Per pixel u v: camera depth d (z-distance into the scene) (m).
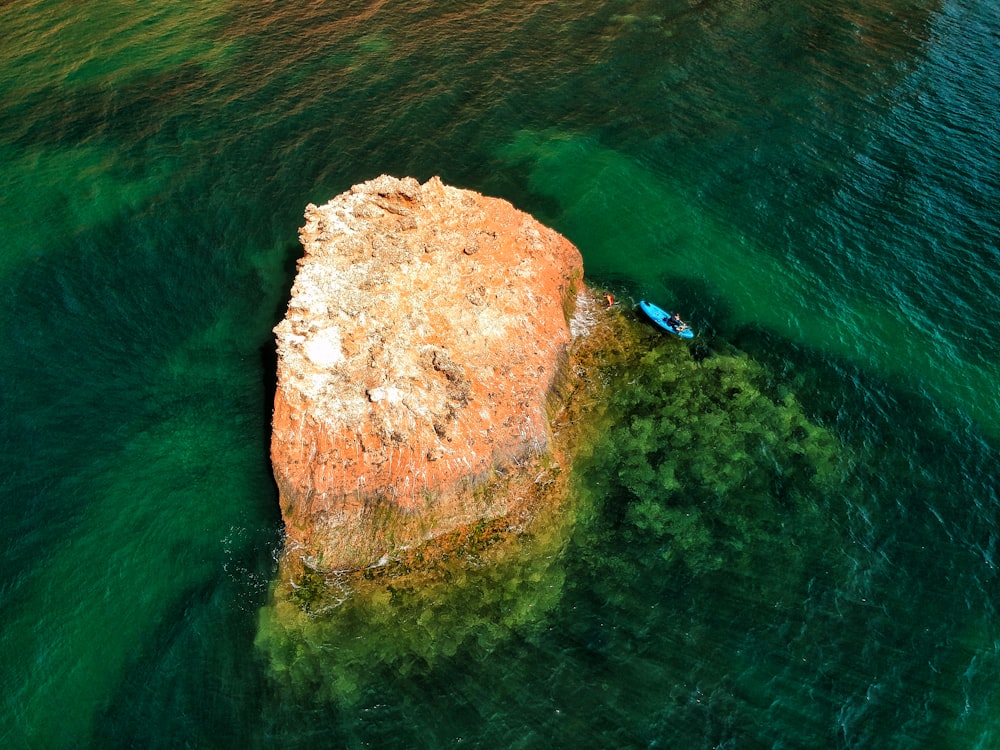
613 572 32.12
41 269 44.34
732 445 36.47
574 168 51.06
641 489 34.81
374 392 33.94
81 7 62.91
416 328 36.62
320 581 31.66
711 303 43.34
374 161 51.06
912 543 33.06
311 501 32.75
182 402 38.47
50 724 28.16
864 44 60.38
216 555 32.69
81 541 33.25
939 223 46.75
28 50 58.53
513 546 32.84
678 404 38.19
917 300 43.03
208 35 60.62
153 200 48.31
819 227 46.97
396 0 64.56
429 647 29.88
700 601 31.23
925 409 38.16
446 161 51.38
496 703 28.36
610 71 58.09
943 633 30.27
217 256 45.38
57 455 36.25
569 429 36.97
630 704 28.36
